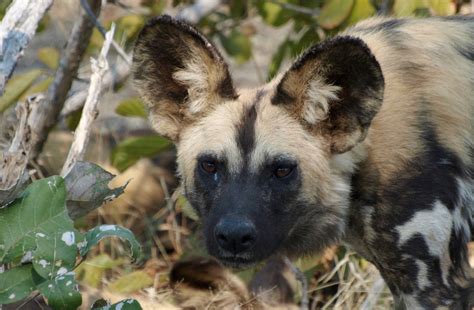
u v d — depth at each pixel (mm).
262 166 8055
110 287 10062
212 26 12430
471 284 8492
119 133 12820
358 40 7668
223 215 7879
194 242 11047
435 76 8391
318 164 8164
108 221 11711
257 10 12242
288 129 8141
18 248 7090
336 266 10492
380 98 7828
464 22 8914
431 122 8266
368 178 8258
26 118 7703
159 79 8516
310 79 8016
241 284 10445
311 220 8352
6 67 8273
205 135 8281
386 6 10812
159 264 11305
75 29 10867
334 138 8164
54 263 7031
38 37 13625
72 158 8531
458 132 8359
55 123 11070
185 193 8602
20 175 7555
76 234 7191
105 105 12539
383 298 10195
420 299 8297
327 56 7832
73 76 10984
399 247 8250
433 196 8148
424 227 8141
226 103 8367
